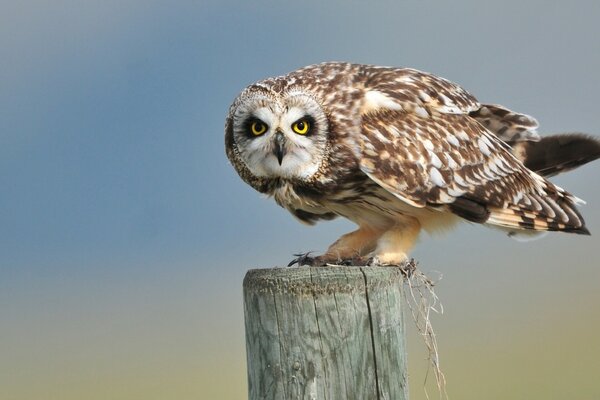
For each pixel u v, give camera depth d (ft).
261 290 30.09
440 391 33.55
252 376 30.35
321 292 29.84
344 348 29.81
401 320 30.63
